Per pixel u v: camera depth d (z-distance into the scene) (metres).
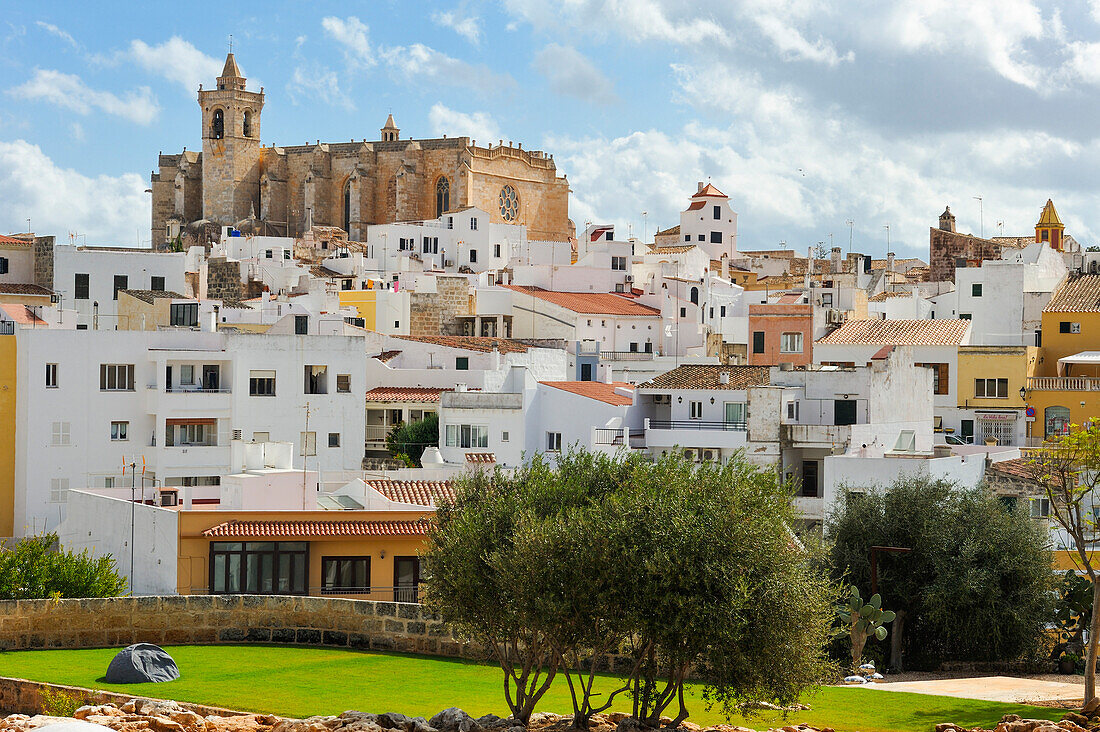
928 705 40.78
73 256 125.50
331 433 87.69
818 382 78.12
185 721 35.75
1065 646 56.72
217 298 155.75
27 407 79.62
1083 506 67.44
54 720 32.94
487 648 37.88
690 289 145.75
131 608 47.56
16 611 46.75
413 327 137.75
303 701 39.16
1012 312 109.94
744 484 34.28
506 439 89.19
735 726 35.28
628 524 32.84
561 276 148.00
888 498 56.91
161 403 81.81
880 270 179.12
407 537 54.84
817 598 33.53
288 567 54.03
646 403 87.31
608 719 36.31
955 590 53.88
